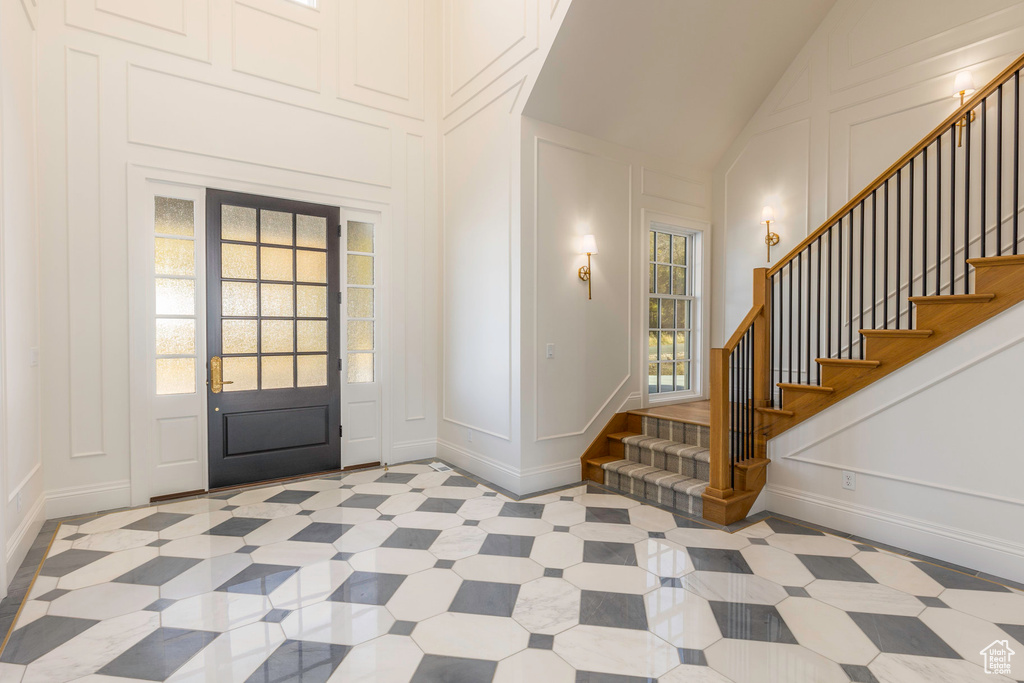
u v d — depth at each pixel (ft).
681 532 10.35
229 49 12.91
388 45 15.44
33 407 9.97
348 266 15.01
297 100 13.88
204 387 12.70
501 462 13.38
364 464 15.19
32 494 9.80
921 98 12.30
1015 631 6.81
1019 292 8.18
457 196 15.29
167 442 12.25
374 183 15.15
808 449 11.00
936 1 12.03
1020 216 10.96
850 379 10.28
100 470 11.36
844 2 13.62
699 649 6.46
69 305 10.95
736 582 8.23
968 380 8.77
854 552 9.38
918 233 12.50
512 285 12.89
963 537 8.81
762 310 11.89
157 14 11.98
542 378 13.06
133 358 11.67
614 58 12.35
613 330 14.56
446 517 11.14
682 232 16.76
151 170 11.91
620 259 14.69
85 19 11.15
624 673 5.99
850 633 6.79
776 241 15.15
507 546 9.64
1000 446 8.43
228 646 6.53
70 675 5.96
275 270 13.70
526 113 12.60
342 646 6.53
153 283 12.04
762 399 11.93
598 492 12.91
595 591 7.95
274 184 13.56
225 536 10.05
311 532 10.27
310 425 14.32
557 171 13.28
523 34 12.54
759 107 15.62
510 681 5.84
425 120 16.12
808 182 14.46
